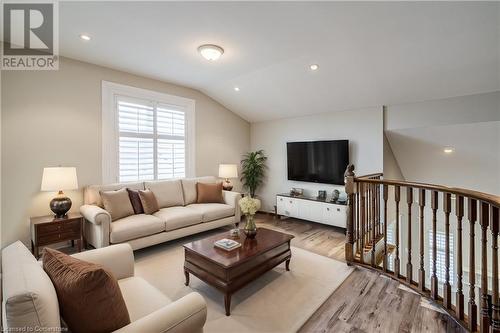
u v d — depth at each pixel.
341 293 2.33
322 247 3.56
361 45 2.93
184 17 2.41
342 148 4.47
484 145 3.78
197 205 4.18
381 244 3.63
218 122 5.36
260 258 2.35
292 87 4.23
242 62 3.51
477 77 3.10
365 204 3.19
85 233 3.24
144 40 2.89
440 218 5.17
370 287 2.43
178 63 3.58
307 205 4.72
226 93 4.91
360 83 3.72
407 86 3.54
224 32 2.69
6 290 0.97
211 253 2.25
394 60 3.13
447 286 2.01
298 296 2.27
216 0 2.16
